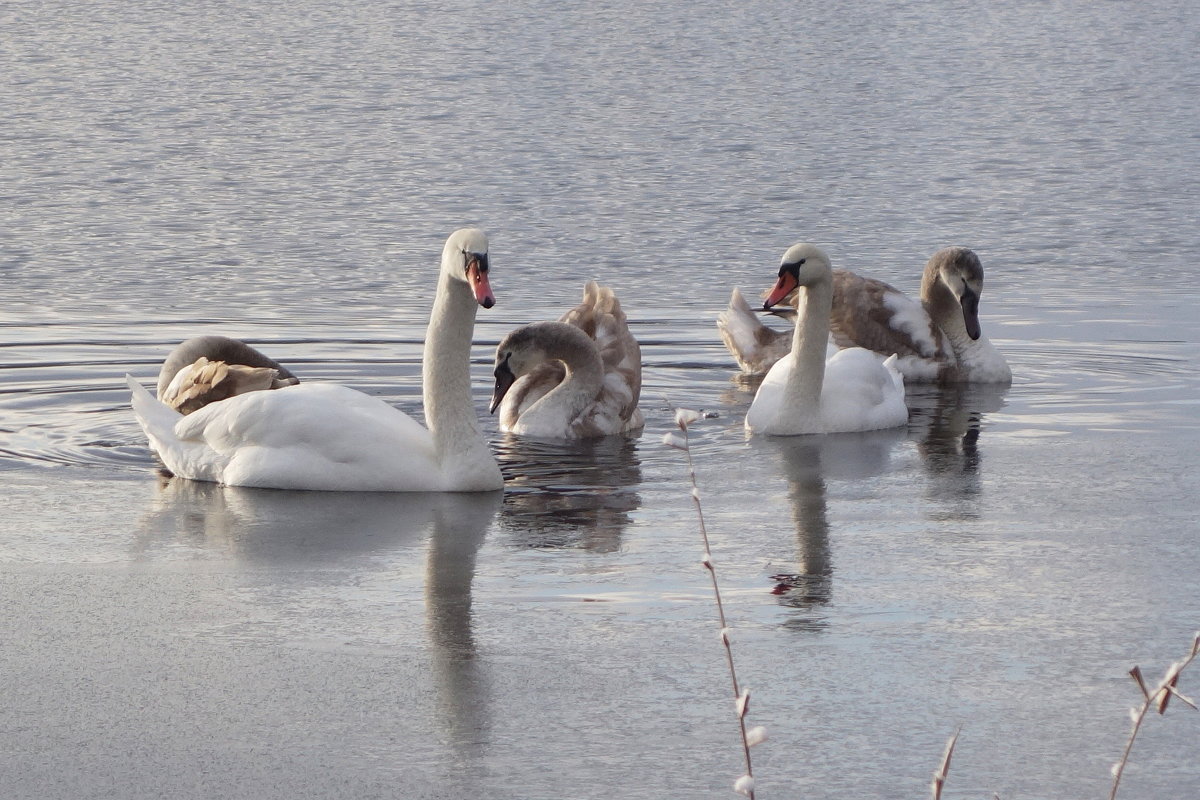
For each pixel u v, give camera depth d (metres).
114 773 7.80
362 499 13.19
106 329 21.50
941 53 65.56
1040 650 9.37
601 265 27.55
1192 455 14.84
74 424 16.22
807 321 16.25
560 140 43.75
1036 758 7.91
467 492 13.48
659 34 70.38
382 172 38.56
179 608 10.20
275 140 43.53
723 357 20.53
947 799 7.48
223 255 28.23
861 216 33.00
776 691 8.75
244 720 8.41
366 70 58.81
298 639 9.61
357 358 19.62
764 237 30.50
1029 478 13.98
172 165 39.38
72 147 42.00
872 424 16.47
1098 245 29.45
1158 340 21.16
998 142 44.03
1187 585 10.62
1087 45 68.00
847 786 7.62
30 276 26.11
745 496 13.41
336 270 26.86
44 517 12.52
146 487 13.60
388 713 8.48
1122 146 43.25
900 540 11.84
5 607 10.22
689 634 9.67
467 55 63.25
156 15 74.12
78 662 9.23
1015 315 23.19
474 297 12.96
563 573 10.98
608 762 7.89
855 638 9.58
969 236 30.66
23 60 59.91
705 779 7.70
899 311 19.75
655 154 41.53
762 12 79.06
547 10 78.50
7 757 7.98
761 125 47.00
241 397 13.77
